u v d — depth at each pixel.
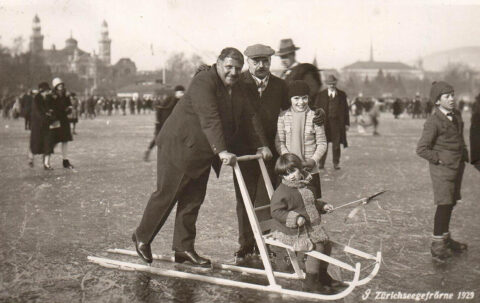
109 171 12.35
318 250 4.89
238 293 4.75
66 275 5.20
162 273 5.23
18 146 19.06
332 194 9.52
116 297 4.64
